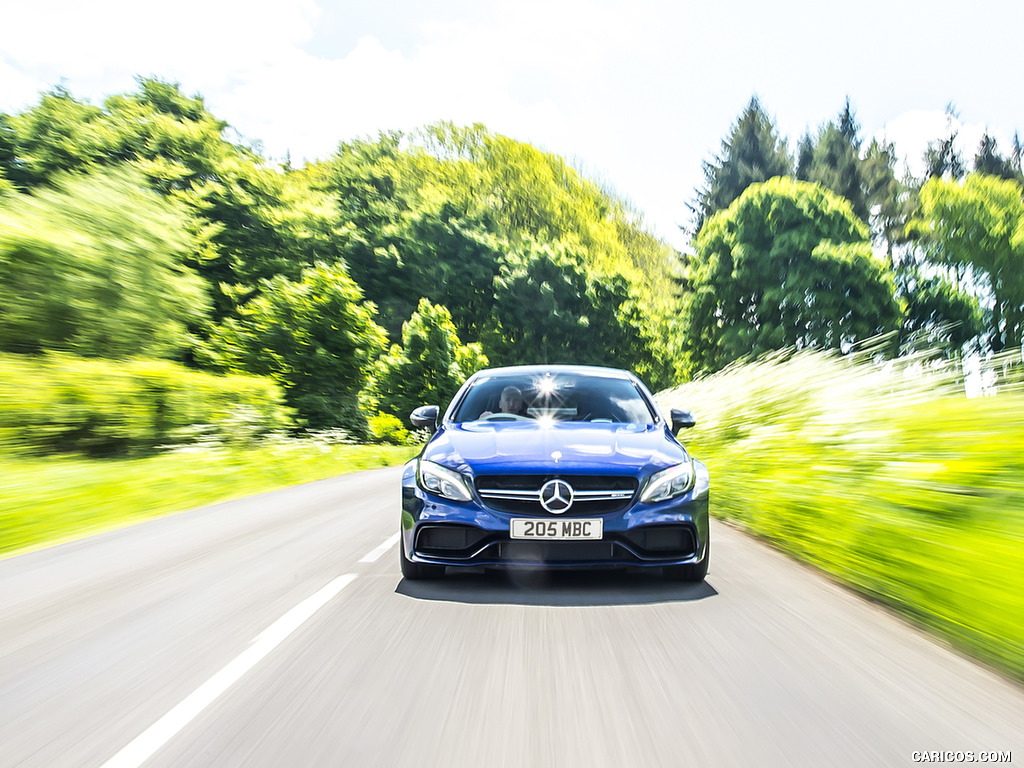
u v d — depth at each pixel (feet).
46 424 48.75
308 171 314.76
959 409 24.31
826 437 28.94
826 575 18.26
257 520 29.14
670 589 16.80
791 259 157.38
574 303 230.89
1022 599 12.53
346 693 10.73
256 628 14.03
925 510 19.15
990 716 9.84
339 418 136.46
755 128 269.44
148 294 74.74
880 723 9.63
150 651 12.83
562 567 16.22
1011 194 182.19
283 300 134.82
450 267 241.14
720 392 47.88
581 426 19.60
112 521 30.71
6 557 22.08
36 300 63.62
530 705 10.24
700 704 10.25
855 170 260.01
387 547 22.31
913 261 198.29
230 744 9.18
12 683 11.41
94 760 8.80
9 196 72.43
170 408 58.39
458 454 17.43
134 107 190.19
